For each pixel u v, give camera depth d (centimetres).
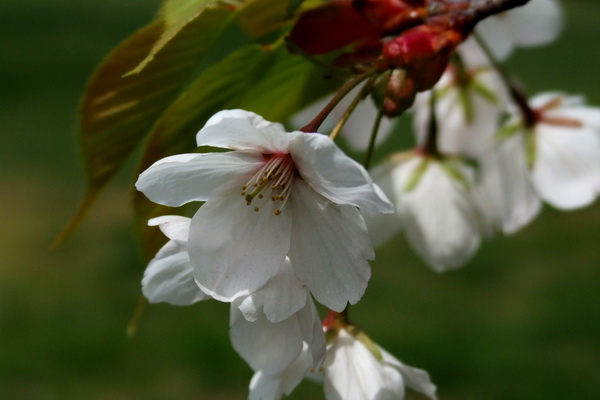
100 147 30
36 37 216
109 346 88
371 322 90
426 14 30
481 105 37
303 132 27
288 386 29
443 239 35
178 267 28
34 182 126
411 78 29
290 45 30
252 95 30
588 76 180
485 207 36
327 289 28
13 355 86
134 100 30
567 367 82
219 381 82
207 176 28
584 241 108
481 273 101
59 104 162
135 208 30
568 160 35
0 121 153
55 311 94
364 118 35
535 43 37
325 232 28
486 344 86
